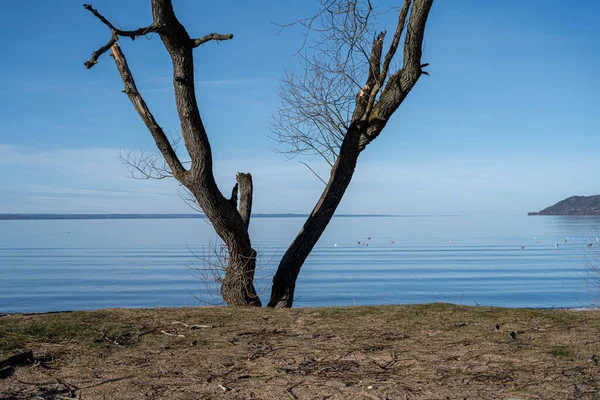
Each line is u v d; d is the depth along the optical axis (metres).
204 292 38.12
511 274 52.59
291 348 4.04
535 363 3.56
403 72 7.75
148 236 170.50
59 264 67.81
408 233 191.75
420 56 7.63
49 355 3.88
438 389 3.10
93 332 4.53
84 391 3.14
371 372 3.45
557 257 76.62
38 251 98.56
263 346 4.11
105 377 3.39
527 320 4.85
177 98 7.02
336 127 8.79
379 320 4.93
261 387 3.19
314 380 3.30
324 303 34.69
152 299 35.81
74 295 38.28
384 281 46.88
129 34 6.05
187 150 7.38
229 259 8.12
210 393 3.10
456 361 3.65
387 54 8.04
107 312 5.38
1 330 4.54
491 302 33.94
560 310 5.38
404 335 4.38
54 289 41.75
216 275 8.35
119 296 37.66
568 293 38.03
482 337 4.26
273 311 5.45
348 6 8.04
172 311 5.46
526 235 160.50
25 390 3.16
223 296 8.27
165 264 66.62
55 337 4.37
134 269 59.81
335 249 102.94
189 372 3.48
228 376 3.40
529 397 2.94
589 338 4.18
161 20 6.34
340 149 8.63
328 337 4.36
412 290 40.75
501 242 124.31
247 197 8.80
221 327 4.75
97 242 133.75
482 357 3.72
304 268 61.28
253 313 5.34
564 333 4.35
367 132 8.27
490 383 3.19
